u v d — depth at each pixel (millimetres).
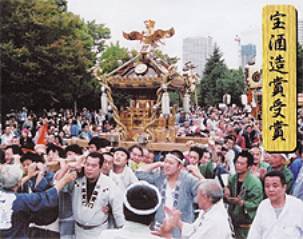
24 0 32312
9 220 7418
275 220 7062
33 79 32094
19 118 29312
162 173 8461
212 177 10273
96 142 10453
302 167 9281
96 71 17344
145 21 17234
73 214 7883
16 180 7473
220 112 28891
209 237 6703
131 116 16969
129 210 5574
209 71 47406
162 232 6703
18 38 32094
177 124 19859
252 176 8570
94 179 7812
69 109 37531
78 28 38375
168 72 16578
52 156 9773
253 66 23484
